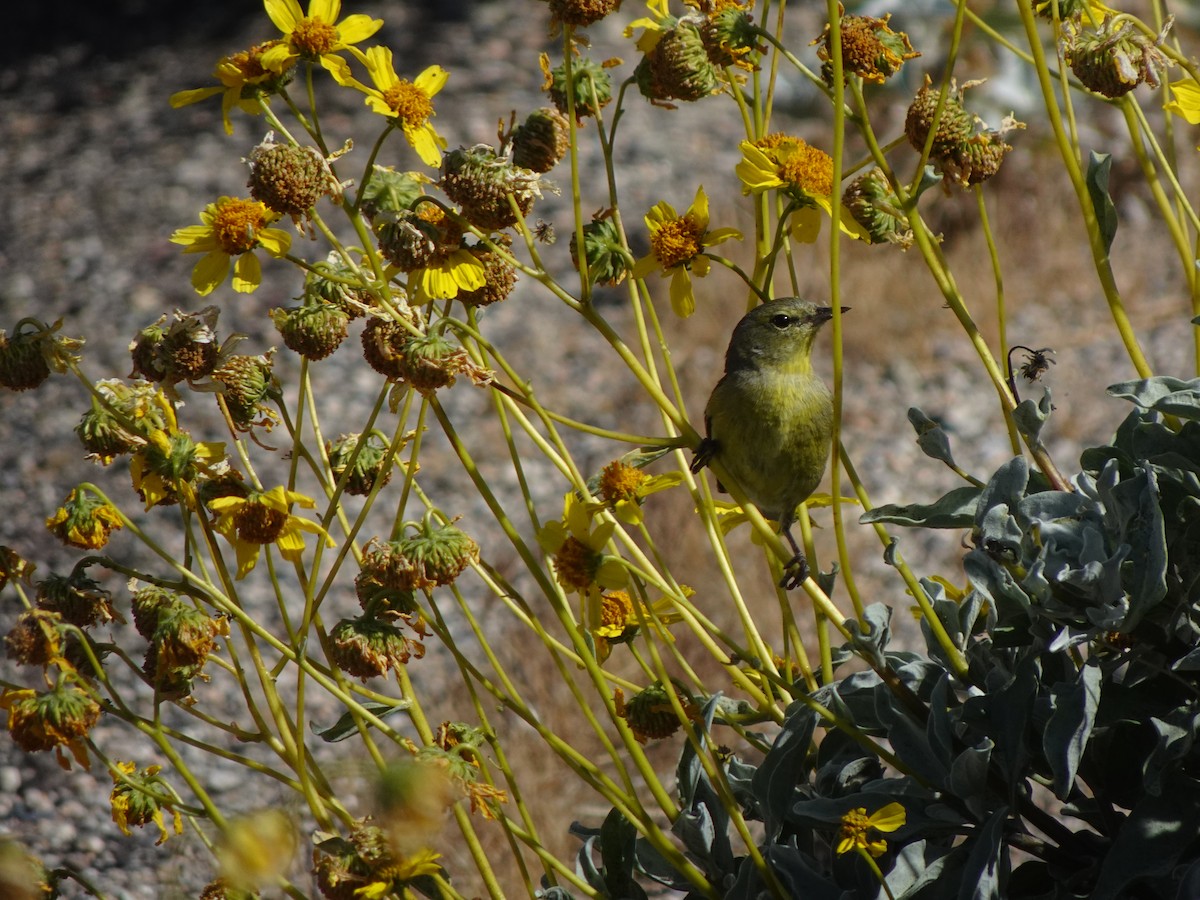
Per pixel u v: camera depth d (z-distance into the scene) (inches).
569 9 33.8
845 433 75.4
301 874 43.3
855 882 33.8
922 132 33.7
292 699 56.2
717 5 34.8
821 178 34.0
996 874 32.4
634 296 35.2
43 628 32.0
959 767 32.8
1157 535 32.2
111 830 48.0
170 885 33.7
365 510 33.7
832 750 35.3
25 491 75.0
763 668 34.3
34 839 47.5
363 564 33.7
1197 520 33.4
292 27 33.1
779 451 37.0
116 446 33.4
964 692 35.9
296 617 62.9
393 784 30.9
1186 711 32.7
